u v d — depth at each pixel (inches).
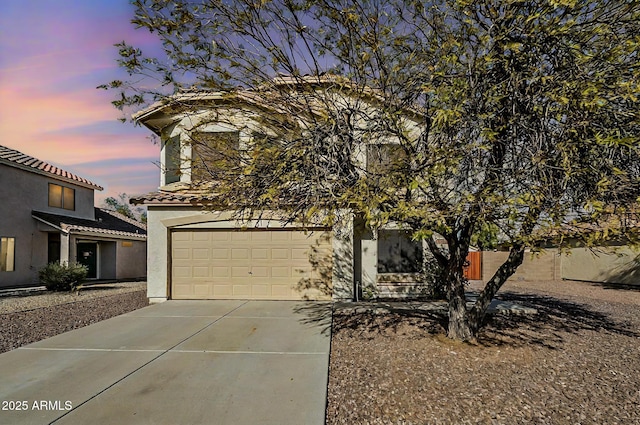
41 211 853.2
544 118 217.9
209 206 318.0
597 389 219.1
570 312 449.1
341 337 328.5
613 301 545.6
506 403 200.5
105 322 386.6
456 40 249.3
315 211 223.5
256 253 516.4
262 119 284.4
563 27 205.6
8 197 775.7
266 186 240.5
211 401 201.2
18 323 393.7
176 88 275.4
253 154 241.0
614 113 208.7
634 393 213.8
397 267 540.4
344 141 251.6
